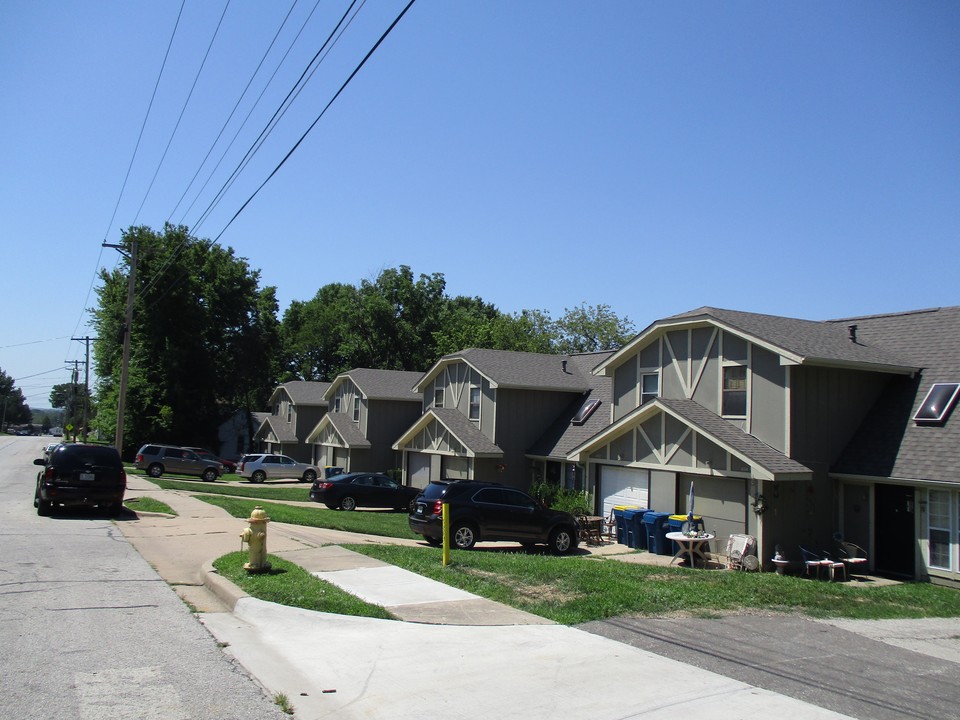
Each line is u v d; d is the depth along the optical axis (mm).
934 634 10812
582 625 9516
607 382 30250
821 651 9000
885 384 19406
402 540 19531
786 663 8266
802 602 12242
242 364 61562
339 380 45281
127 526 17797
